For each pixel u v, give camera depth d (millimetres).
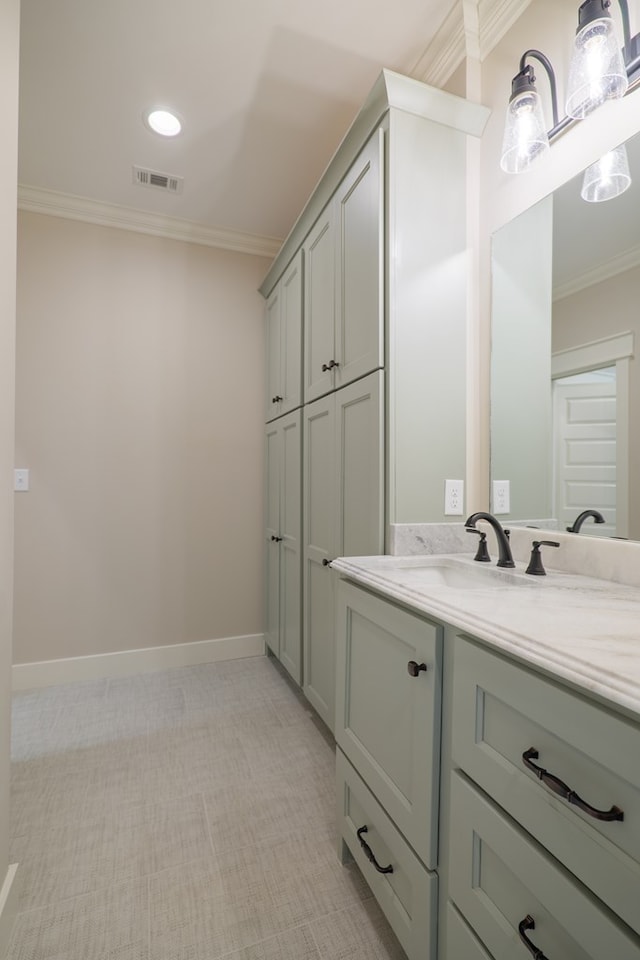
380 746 1066
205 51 1587
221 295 2764
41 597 2398
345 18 1477
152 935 1070
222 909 1136
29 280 2375
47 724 2000
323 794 1561
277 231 2730
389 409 1407
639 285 1067
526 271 1367
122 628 2547
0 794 1045
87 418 2484
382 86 1376
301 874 1239
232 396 2785
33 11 1427
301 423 2105
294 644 2201
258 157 2115
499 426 1464
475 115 1503
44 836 1361
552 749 621
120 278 2549
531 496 1362
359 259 1541
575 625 720
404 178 1423
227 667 2637
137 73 1667
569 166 1235
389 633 1022
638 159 1060
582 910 565
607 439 1143
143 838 1358
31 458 2379
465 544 1497
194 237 2688
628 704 495
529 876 646
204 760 1745
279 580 2459
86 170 2199
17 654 2354
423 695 886
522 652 649
